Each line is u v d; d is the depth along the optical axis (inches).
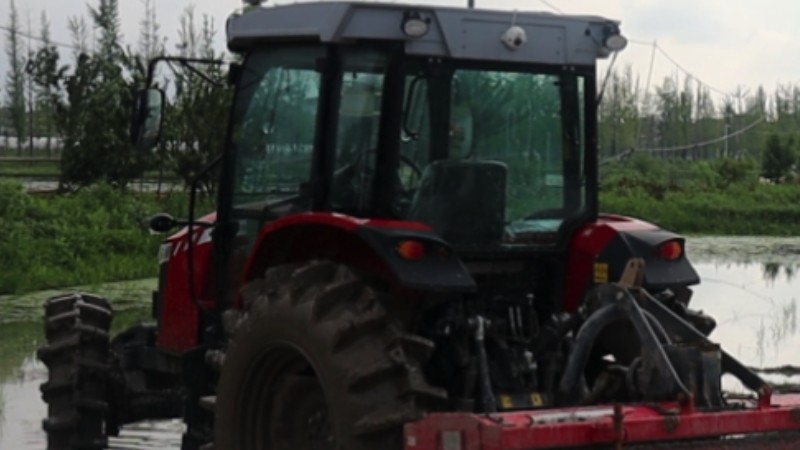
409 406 252.7
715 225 1477.6
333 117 282.2
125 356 366.6
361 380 252.8
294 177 296.4
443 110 283.1
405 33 273.6
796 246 1227.2
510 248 290.0
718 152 2420.0
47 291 776.3
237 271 316.8
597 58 299.3
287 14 288.8
